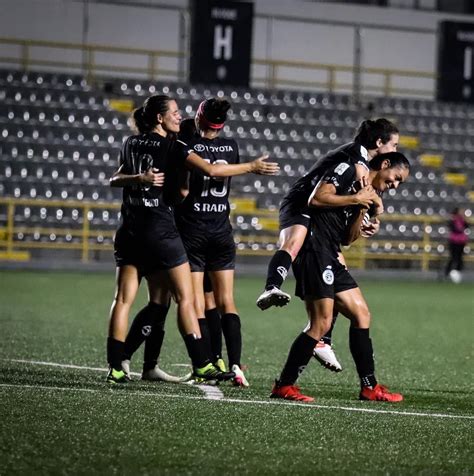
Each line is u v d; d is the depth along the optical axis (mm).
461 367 32125
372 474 15680
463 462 16750
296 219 22812
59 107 91438
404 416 20828
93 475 14945
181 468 15555
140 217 24125
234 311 26078
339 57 101562
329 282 22594
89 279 69750
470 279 86438
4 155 88125
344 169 22375
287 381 22766
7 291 57562
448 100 98188
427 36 103688
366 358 23422
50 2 93375
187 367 29438
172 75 92938
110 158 90375
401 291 70500
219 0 91188
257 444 17453
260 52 99438
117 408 20109
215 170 24188
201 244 25484
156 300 25609
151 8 95938
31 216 84875
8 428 17891
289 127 95562
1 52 93062
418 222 92875
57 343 34219
